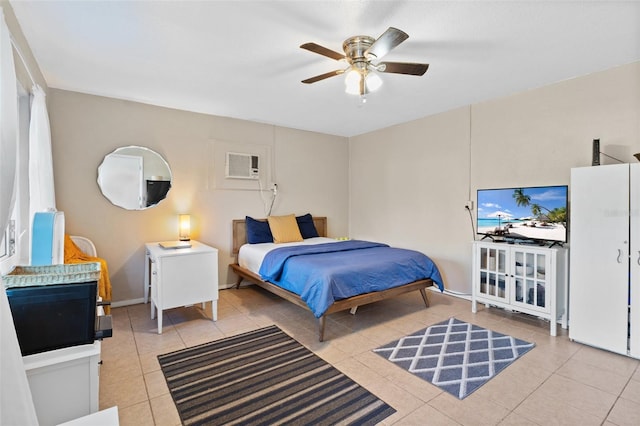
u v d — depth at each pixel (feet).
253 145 15.11
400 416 5.76
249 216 15.01
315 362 7.69
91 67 9.05
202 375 7.12
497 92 11.17
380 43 6.12
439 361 7.74
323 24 6.86
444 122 13.55
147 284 12.09
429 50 8.05
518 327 9.86
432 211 14.10
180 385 6.74
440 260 13.80
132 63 8.79
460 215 13.01
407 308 11.67
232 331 9.57
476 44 7.75
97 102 11.42
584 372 7.20
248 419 5.69
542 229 10.16
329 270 9.37
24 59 7.13
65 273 4.75
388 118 14.57
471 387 6.65
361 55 7.50
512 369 7.35
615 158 9.05
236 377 7.04
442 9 6.34
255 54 8.25
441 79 9.96
